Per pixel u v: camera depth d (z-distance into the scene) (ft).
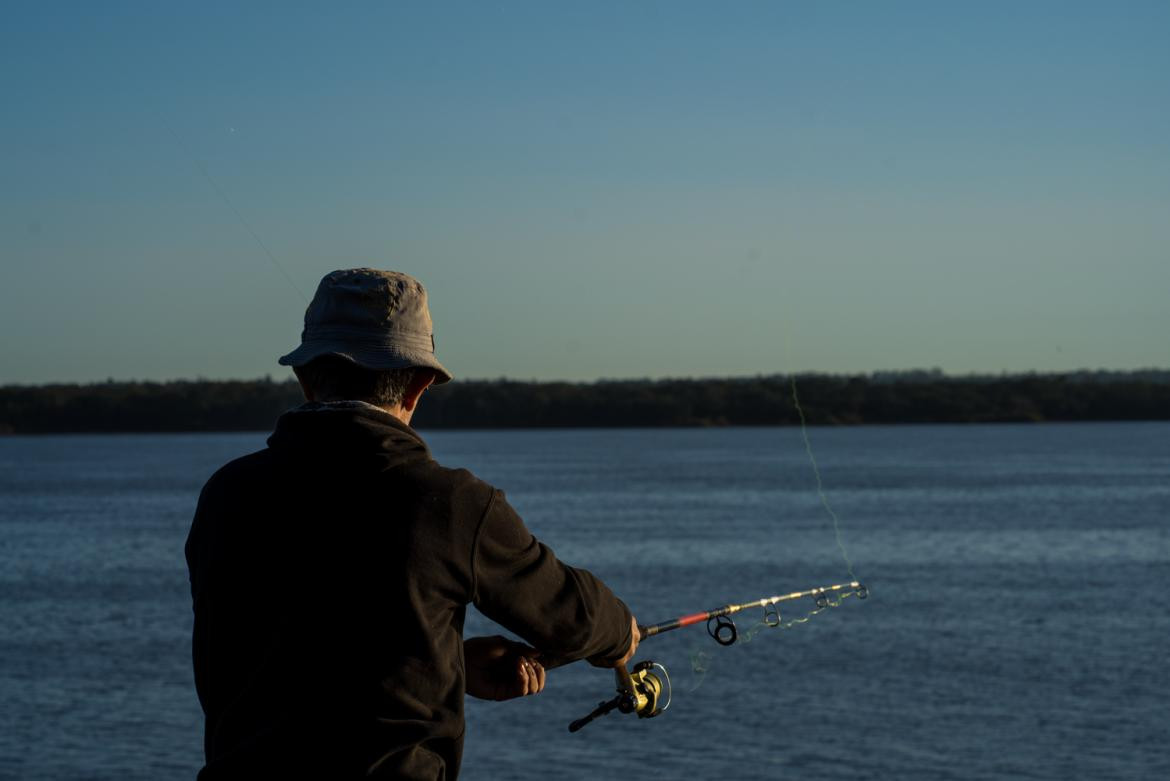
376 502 9.63
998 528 191.01
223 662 9.73
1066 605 109.70
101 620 107.96
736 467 440.86
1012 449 611.47
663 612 107.14
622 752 61.16
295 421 10.07
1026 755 60.34
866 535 179.83
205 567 9.91
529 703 71.05
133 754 62.69
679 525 197.16
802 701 71.87
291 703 9.35
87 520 228.02
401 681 9.28
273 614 9.59
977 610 106.73
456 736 9.55
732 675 78.95
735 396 383.65
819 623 99.86
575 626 10.34
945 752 60.95
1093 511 223.30
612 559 149.28
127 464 517.14
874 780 56.44
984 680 77.36
